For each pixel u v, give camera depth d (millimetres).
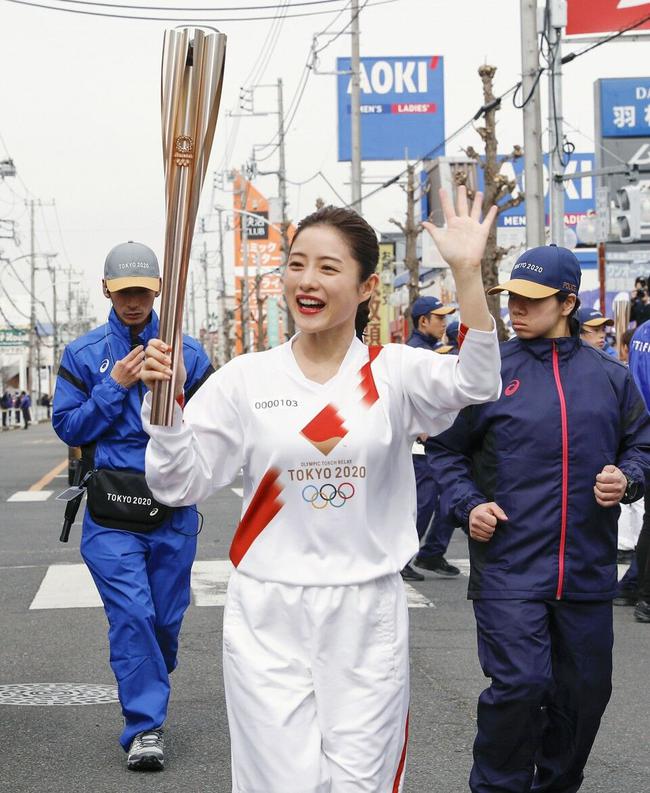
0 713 6840
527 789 4621
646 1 21000
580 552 4574
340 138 52312
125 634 5871
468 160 36000
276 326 81188
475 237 3486
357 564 3516
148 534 6027
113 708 6938
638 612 9336
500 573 4598
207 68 3303
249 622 3506
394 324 49031
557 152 20359
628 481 4594
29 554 12852
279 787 3377
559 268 4727
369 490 3539
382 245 63594
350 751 3422
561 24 19984
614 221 23078
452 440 4770
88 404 5922
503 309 36312
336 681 3457
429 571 11688
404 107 52094
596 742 6258
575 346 4770
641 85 36969
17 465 28344
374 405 3562
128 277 6000
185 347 5992
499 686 4527
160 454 3422
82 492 6141
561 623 4609
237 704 3490
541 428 4605
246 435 3574
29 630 9000
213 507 17219
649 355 8852
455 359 3576
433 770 5793
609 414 4676
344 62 52312
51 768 5859
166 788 5555
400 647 3555
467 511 4641
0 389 78750
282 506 3527
